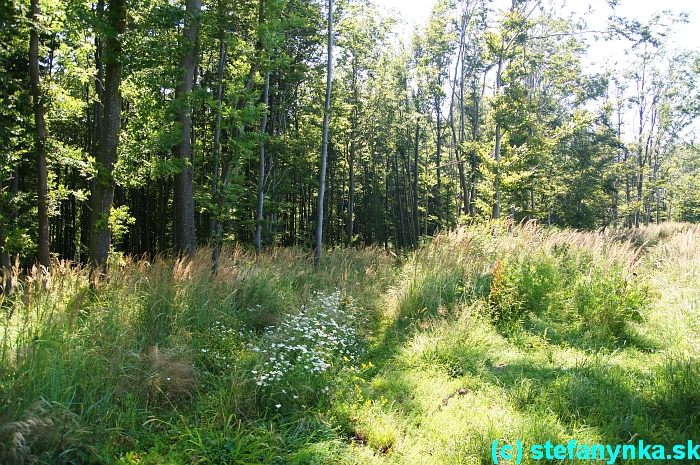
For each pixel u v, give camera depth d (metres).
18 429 3.41
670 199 41.88
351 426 4.51
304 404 4.81
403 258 13.47
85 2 8.44
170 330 6.37
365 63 21.94
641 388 4.88
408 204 34.75
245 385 4.87
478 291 8.52
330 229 31.67
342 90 18.64
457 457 3.82
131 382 4.71
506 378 5.51
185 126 9.83
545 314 7.73
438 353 6.25
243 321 7.55
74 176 21.92
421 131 33.31
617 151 32.84
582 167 31.05
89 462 3.72
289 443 4.11
